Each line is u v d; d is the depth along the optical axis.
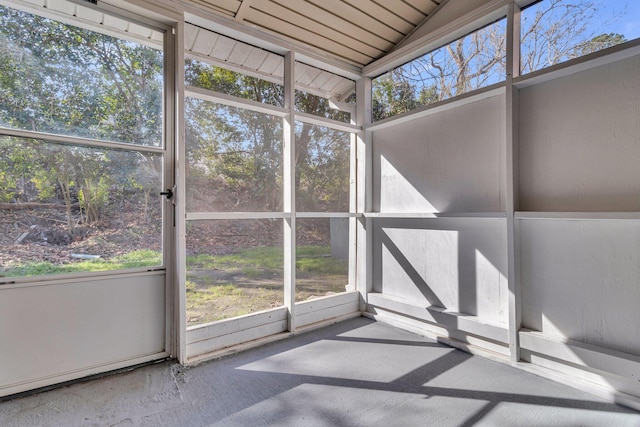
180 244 2.35
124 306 2.24
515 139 2.30
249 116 2.78
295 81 3.12
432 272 2.95
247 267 2.75
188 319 2.43
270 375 2.18
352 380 2.11
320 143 3.29
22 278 1.90
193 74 2.50
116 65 2.21
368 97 3.50
